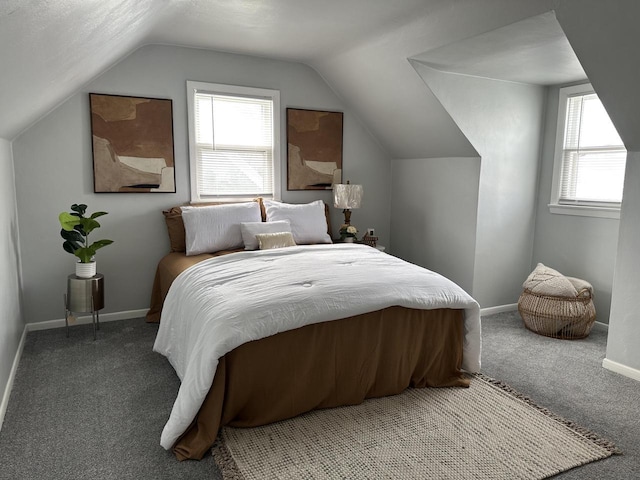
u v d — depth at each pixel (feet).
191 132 13.55
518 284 14.84
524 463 6.84
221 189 14.34
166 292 12.02
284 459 6.87
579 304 12.00
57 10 4.66
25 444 7.25
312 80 15.19
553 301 12.12
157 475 6.57
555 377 9.87
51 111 11.87
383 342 8.71
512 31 9.05
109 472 6.62
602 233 12.89
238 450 7.07
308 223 14.03
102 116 12.42
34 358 10.50
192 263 11.54
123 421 7.95
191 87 13.38
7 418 8.00
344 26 11.09
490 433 7.62
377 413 8.24
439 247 15.01
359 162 16.40
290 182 15.20
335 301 8.05
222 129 14.10
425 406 8.50
